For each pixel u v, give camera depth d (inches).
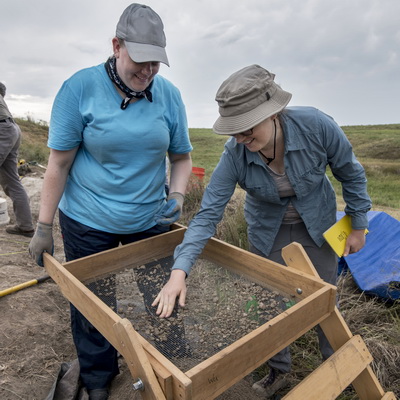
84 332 87.8
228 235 171.8
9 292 130.9
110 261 83.4
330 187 87.9
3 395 91.1
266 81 69.1
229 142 82.7
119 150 78.9
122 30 69.9
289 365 92.0
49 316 123.1
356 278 136.9
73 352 109.3
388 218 157.6
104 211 83.2
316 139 77.7
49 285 141.0
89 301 63.1
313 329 114.4
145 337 65.6
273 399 94.5
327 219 88.7
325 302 67.2
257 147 74.1
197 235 77.1
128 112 77.7
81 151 84.0
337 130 78.5
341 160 80.0
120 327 51.7
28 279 144.7
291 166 79.5
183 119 88.7
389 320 122.0
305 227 90.4
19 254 166.6
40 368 101.3
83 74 75.5
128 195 83.8
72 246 88.7
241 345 53.2
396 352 103.6
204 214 80.1
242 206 197.0
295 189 81.9
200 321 70.4
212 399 51.6
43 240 81.6
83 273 79.7
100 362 89.7
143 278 83.3
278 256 94.0
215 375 50.9
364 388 75.8
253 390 95.3
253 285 80.2
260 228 92.8
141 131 78.5
